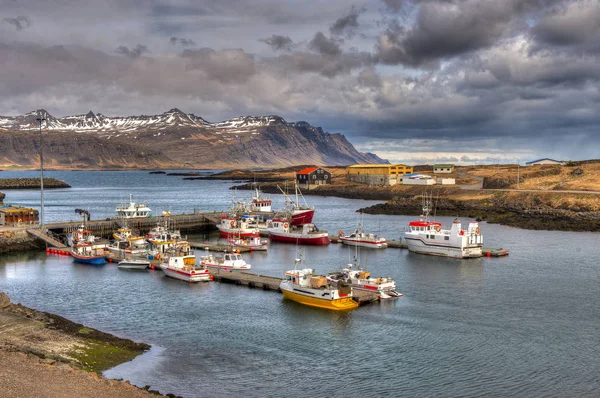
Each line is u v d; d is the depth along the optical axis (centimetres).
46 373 4688
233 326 6781
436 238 11444
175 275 9300
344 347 6106
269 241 13712
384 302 7862
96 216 19525
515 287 8681
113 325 6794
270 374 5384
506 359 5812
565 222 15838
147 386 4872
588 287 8656
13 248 11981
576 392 5091
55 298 8056
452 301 7900
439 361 5747
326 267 10412
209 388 5044
